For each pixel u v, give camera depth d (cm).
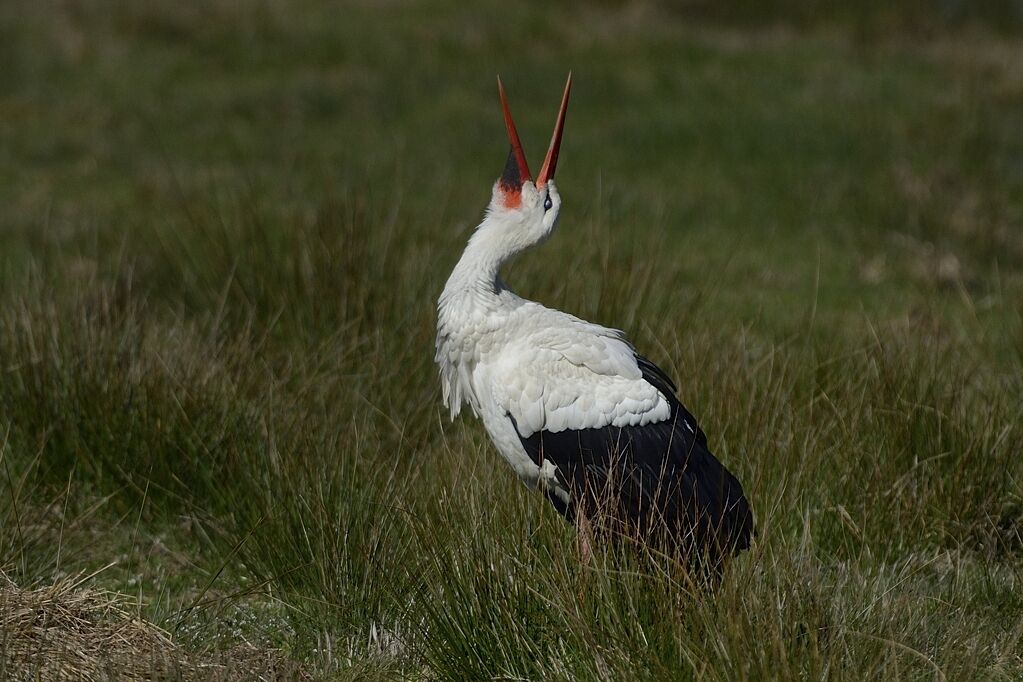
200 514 1373
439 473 1322
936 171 2833
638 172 2903
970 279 2334
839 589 1124
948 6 4216
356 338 1655
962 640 1109
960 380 1539
